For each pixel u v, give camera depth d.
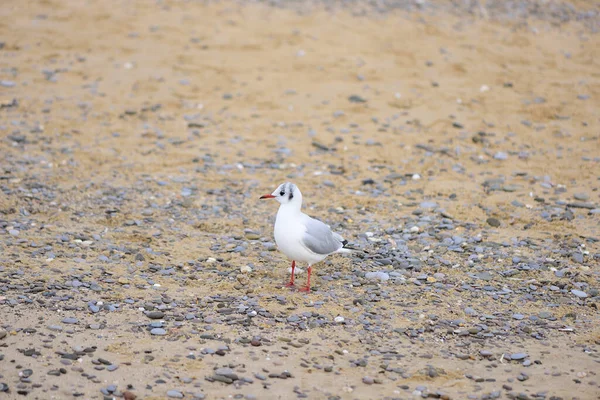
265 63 20.97
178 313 9.50
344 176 15.55
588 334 9.50
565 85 20.48
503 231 13.02
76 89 19.28
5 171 14.63
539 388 8.17
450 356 8.82
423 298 10.34
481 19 25.03
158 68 20.50
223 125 17.86
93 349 8.45
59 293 9.80
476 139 17.44
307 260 10.22
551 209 14.07
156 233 12.27
